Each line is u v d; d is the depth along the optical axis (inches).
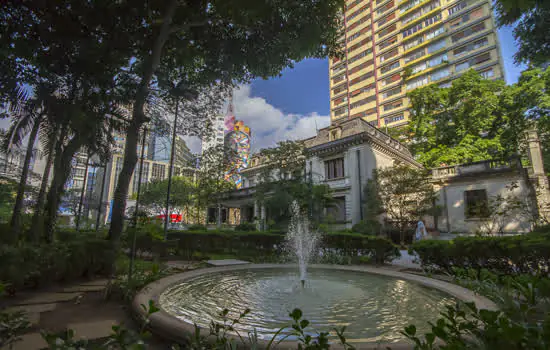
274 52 408.5
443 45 1652.3
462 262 232.4
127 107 377.1
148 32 363.6
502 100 834.8
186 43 399.2
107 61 342.6
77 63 314.5
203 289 184.7
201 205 921.5
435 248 252.7
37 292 173.8
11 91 277.7
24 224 299.6
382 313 132.3
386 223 755.4
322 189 701.3
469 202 736.3
